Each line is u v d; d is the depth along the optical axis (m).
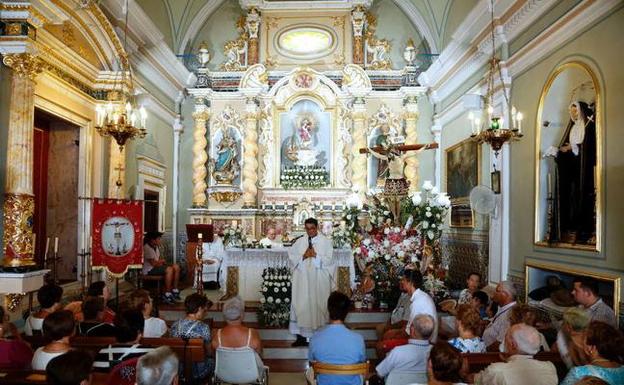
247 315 8.12
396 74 13.44
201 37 13.72
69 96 7.45
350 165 13.20
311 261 7.18
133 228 7.32
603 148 5.54
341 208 12.73
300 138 13.35
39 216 7.84
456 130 11.22
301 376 6.48
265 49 13.65
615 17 5.40
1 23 5.88
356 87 12.98
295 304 7.21
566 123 6.44
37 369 3.54
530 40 7.45
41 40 6.59
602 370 3.10
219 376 4.62
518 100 7.77
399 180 8.49
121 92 8.32
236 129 13.37
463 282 10.41
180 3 12.86
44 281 6.52
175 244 12.91
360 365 4.11
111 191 8.62
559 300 6.08
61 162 8.04
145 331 5.19
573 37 6.23
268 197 13.09
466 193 10.30
